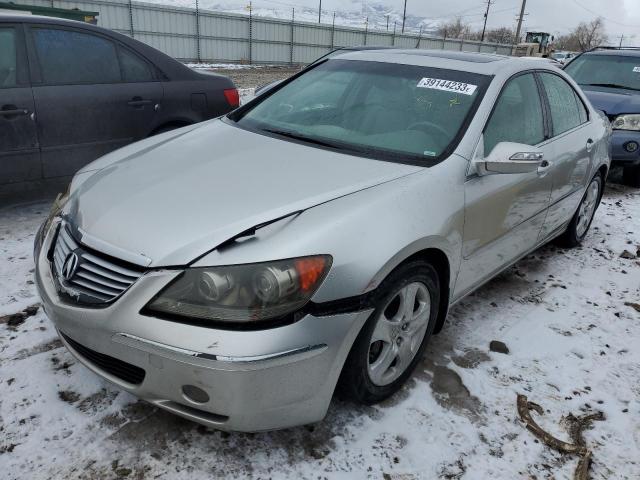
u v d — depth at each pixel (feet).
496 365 9.36
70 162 14.38
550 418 8.25
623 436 8.02
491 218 9.38
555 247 15.06
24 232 13.24
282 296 6.21
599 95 22.09
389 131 9.44
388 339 7.75
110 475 6.66
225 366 5.98
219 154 8.82
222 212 6.90
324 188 7.52
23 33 13.52
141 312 6.28
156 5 89.71
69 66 14.21
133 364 6.44
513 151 8.57
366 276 6.75
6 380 8.07
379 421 7.82
